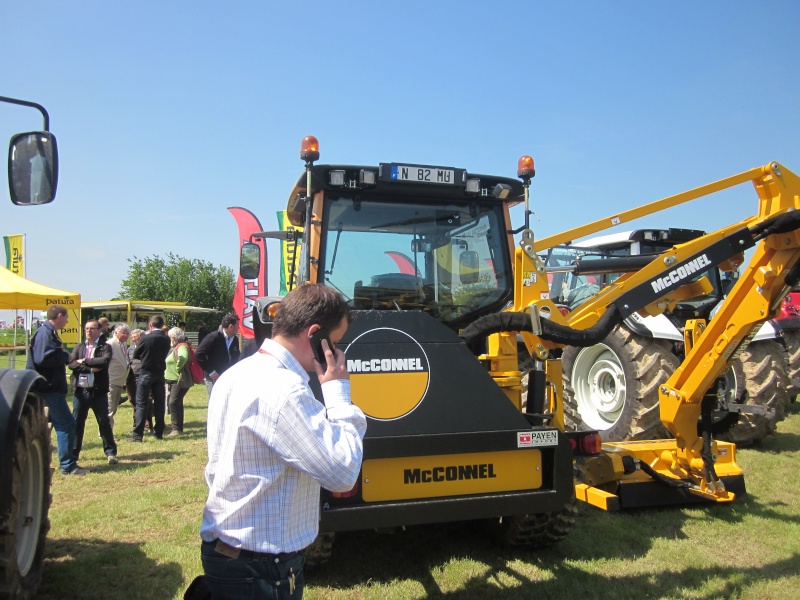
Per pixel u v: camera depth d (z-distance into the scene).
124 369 8.86
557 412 3.89
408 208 4.44
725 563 3.81
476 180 4.41
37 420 3.24
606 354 6.62
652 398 5.88
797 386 8.27
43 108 3.09
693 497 4.73
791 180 3.80
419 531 4.39
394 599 3.37
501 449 3.28
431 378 3.28
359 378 3.17
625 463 4.46
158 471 6.40
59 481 5.98
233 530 1.74
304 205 4.66
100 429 6.72
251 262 5.59
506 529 3.98
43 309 11.46
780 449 6.87
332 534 3.49
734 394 6.77
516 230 4.60
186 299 42.34
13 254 16.05
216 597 1.77
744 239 3.78
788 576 3.62
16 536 2.91
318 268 4.18
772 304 3.86
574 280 8.43
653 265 3.82
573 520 3.78
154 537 4.41
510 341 3.82
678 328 6.33
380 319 3.29
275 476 1.75
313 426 1.72
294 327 1.86
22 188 3.01
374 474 3.13
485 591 3.46
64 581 3.63
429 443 3.16
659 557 3.90
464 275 4.51
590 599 3.35
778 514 4.64
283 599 1.75
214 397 1.86
